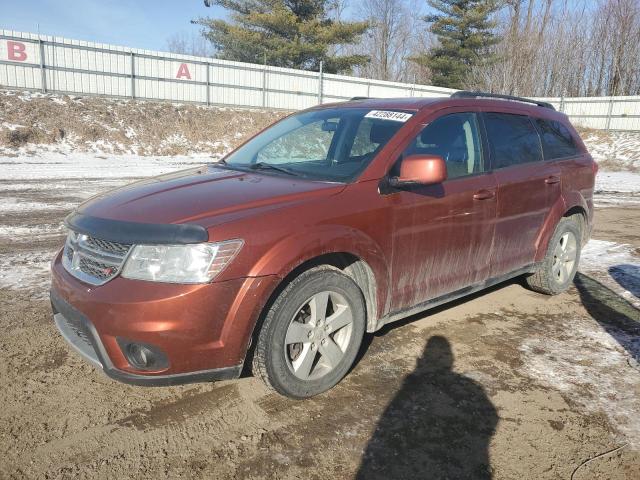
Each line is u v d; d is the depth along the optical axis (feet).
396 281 11.11
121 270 8.56
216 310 8.47
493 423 9.37
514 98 15.48
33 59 68.64
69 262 9.74
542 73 120.47
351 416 9.49
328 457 8.37
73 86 71.97
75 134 63.52
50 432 8.79
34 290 15.48
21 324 13.01
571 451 8.64
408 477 7.97
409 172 10.37
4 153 56.08
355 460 8.31
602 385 10.78
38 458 8.15
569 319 14.39
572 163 16.22
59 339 12.26
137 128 69.31
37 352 11.58
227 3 108.47
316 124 13.17
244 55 109.29
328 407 9.77
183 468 8.04
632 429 9.27
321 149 12.18
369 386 10.55
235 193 9.91
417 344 12.51
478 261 13.07
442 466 8.22
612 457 8.50
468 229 12.41
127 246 8.62
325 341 10.03
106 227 8.97
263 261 8.75
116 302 8.31
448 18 122.11
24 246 20.66
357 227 10.07
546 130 15.83
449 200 11.79
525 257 14.70
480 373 11.19
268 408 9.70
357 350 10.65
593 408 9.91
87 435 8.75
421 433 9.04
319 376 10.02
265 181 10.85
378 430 9.09
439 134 12.26
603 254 21.93
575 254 16.52
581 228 17.04
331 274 9.81
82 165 53.78
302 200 9.70
